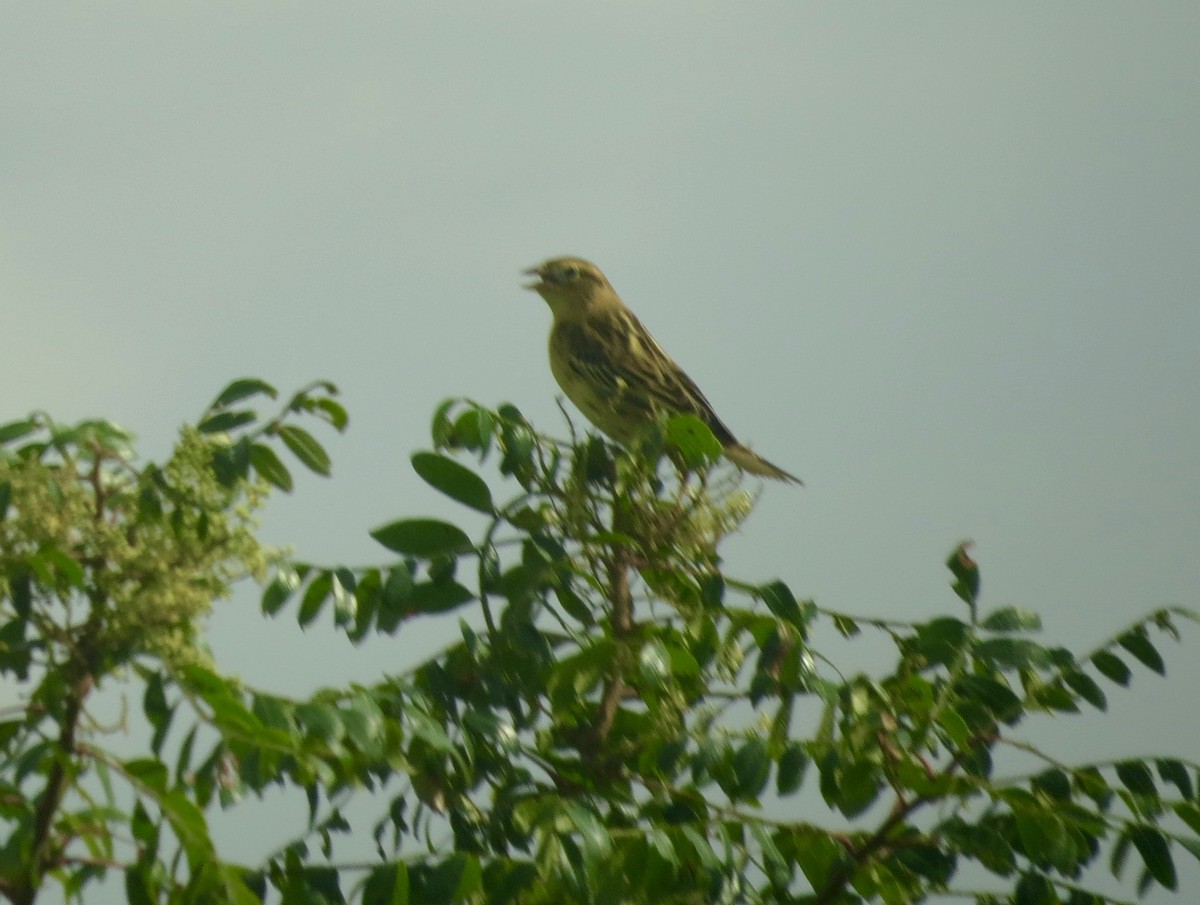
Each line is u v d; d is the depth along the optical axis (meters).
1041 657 9.24
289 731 7.45
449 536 9.05
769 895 8.92
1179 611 9.56
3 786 7.45
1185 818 9.02
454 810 8.74
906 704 9.35
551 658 8.97
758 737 8.53
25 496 7.54
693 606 9.92
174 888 7.27
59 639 7.50
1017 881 8.95
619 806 8.81
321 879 7.81
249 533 7.73
